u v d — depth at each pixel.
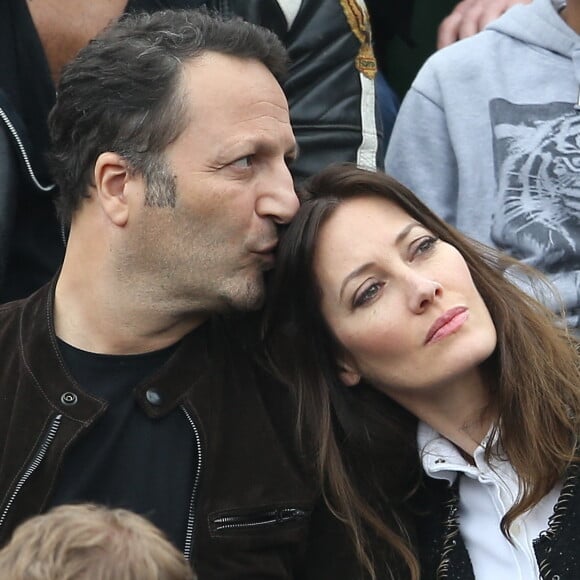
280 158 8.74
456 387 9.08
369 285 8.91
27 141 10.22
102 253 8.73
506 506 9.02
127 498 8.64
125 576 6.40
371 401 9.39
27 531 6.66
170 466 8.73
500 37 12.08
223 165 8.49
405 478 9.38
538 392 9.06
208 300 8.76
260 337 9.28
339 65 11.29
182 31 8.65
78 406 8.65
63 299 8.93
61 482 8.62
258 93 8.61
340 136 11.26
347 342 9.03
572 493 8.98
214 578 8.73
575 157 11.36
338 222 9.02
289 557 9.09
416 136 12.22
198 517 8.69
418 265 8.95
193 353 8.95
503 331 9.12
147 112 8.48
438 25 15.58
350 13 11.32
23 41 10.61
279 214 8.70
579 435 9.11
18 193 10.31
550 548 8.86
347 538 9.27
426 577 9.23
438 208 12.05
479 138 11.79
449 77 12.06
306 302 9.20
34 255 10.41
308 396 9.30
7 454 8.61
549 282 9.83
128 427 8.75
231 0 10.98
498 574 9.06
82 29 10.83
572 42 11.75
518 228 11.32
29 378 8.73
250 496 8.85
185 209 8.51
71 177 8.82
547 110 11.64
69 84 8.76
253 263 8.78
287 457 9.14
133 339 8.83
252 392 9.14
